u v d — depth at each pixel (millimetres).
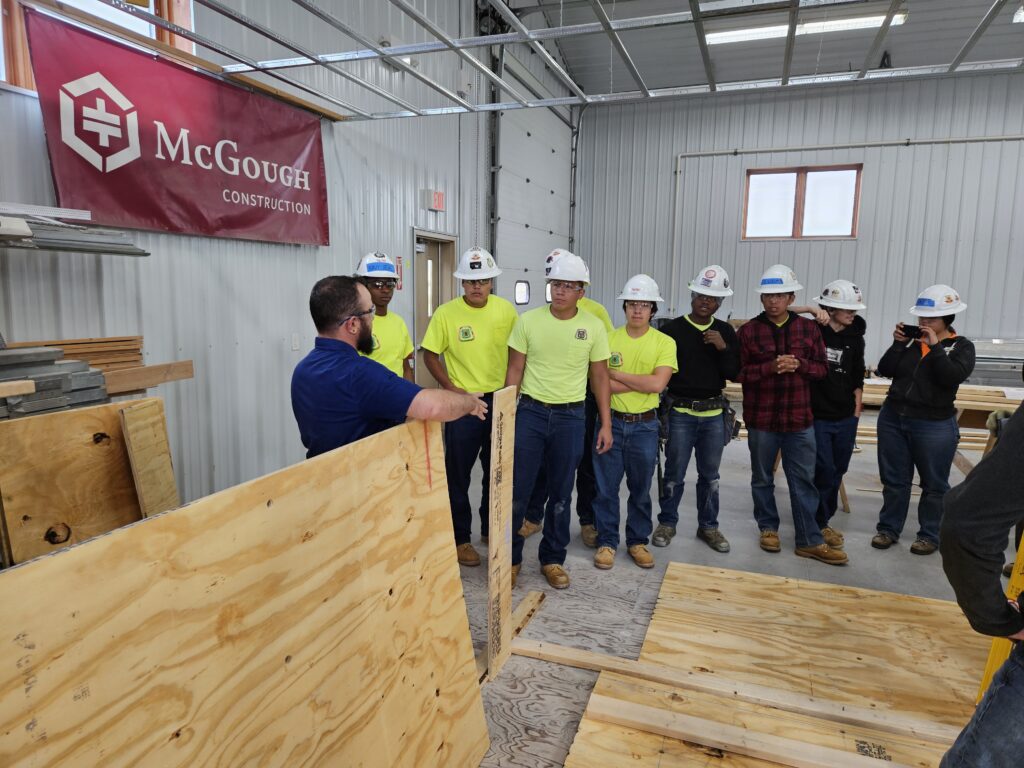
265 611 1121
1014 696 1045
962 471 5281
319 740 1254
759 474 3520
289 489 1179
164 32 3178
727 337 3357
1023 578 1981
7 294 2568
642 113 9469
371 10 4781
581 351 2869
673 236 9500
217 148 3416
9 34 2633
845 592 2895
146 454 1986
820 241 8789
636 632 2668
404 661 1585
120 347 2920
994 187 8008
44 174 2682
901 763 1811
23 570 736
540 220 8719
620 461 3279
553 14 7469
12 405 2113
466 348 3227
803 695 2135
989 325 8195
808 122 8688
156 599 909
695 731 1924
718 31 7508
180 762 947
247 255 3730
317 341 1921
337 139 4484
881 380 7203
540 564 3303
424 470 1738
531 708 2186
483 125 6945
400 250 5410
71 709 788
